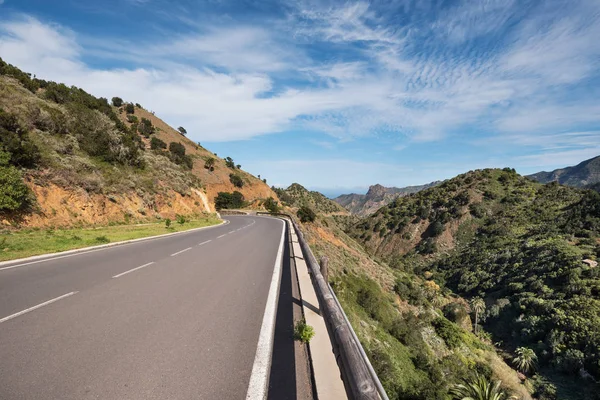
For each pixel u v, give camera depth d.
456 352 25.62
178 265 8.88
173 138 86.56
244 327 4.27
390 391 7.60
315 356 3.24
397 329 15.40
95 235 14.76
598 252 64.88
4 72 33.16
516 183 146.12
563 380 34.06
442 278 88.94
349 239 59.97
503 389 22.58
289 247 13.53
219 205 65.69
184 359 3.30
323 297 3.83
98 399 2.55
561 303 48.59
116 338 3.82
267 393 2.69
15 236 12.28
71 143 21.14
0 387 2.69
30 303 5.14
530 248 82.00
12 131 15.67
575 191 118.88
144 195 24.81
